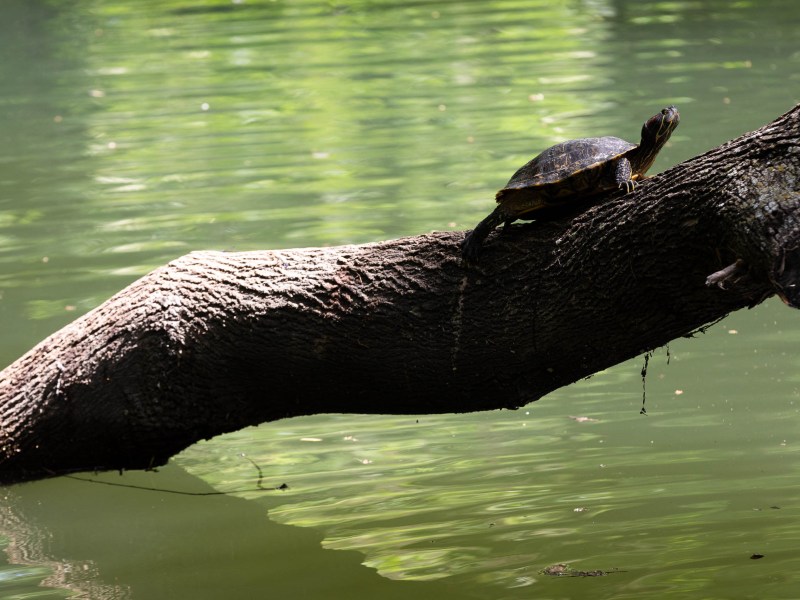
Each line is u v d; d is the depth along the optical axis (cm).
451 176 2141
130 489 1216
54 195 2208
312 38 3569
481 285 988
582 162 944
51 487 1228
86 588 1000
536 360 989
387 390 1054
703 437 1220
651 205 905
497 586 945
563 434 1264
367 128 2528
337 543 1052
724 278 844
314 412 1127
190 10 4219
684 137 2223
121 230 1981
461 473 1184
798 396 1299
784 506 1052
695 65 2850
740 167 866
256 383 1111
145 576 1018
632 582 933
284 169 2273
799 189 832
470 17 3744
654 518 1048
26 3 4459
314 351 1055
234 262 1130
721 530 1014
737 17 3447
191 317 1114
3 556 1071
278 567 1016
